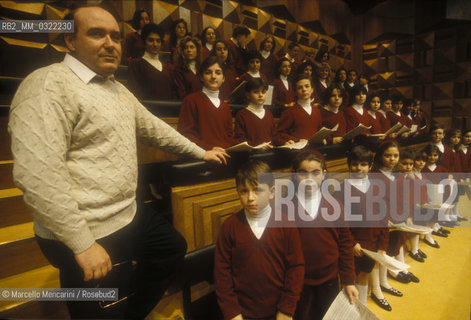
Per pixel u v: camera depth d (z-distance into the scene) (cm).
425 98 510
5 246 83
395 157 129
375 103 243
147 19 231
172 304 91
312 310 89
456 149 261
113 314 64
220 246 80
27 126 46
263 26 393
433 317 118
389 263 86
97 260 51
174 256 72
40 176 45
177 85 202
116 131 57
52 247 55
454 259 169
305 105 171
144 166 108
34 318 74
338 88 199
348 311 84
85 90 54
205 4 329
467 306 123
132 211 65
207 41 274
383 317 119
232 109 177
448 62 484
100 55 55
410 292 137
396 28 523
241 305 79
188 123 128
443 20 484
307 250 89
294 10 434
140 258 70
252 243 77
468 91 470
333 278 91
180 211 90
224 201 99
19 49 203
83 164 54
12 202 96
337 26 507
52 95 48
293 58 360
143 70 187
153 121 75
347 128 231
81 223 49
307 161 90
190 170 92
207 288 102
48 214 46
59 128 49
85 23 54
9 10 200
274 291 78
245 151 106
